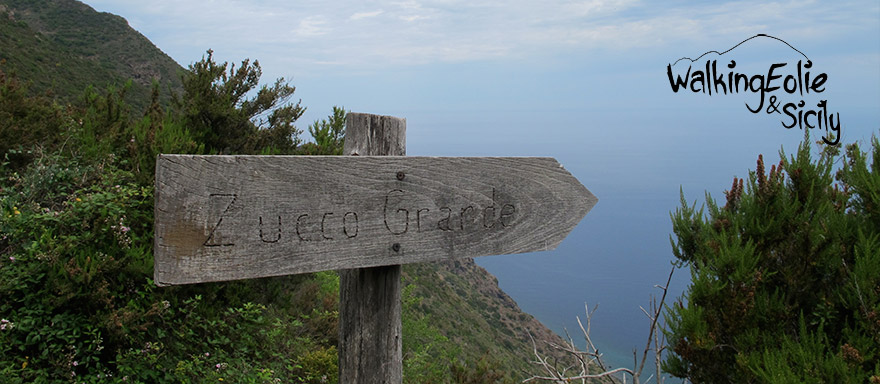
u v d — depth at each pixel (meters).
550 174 2.03
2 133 5.33
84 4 59.03
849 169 3.17
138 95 28.06
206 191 1.38
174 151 5.46
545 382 3.59
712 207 3.50
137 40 53.38
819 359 2.44
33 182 4.66
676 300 2.97
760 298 2.81
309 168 1.53
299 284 7.18
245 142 7.84
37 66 26.05
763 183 3.13
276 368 4.79
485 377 6.27
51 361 3.61
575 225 2.10
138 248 4.33
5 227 4.03
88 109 7.33
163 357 4.18
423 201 1.74
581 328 3.26
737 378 2.74
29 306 3.82
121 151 6.02
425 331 7.26
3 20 30.17
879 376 2.29
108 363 3.98
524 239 1.97
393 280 1.89
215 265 1.40
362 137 1.84
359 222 1.62
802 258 2.88
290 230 1.50
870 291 2.55
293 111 8.22
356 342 1.85
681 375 3.01
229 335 4.82
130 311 3.97
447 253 1.79
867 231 2.92
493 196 1.89
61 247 3.95
